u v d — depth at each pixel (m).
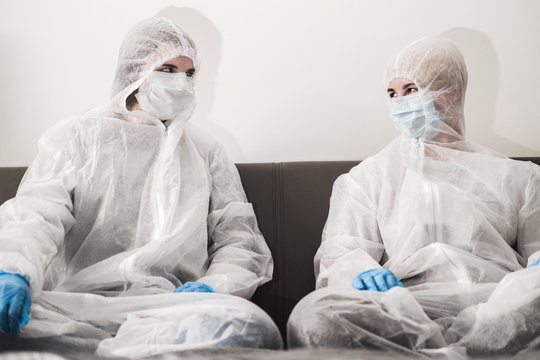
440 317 1.24
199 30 1.97
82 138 1.54
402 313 1.07
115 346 1.05
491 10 1.96
